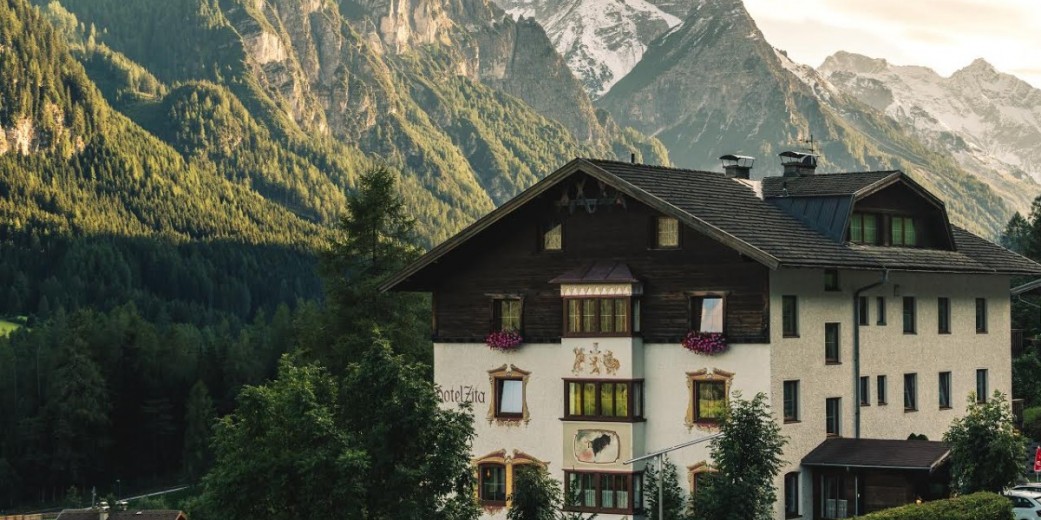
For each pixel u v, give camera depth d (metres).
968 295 79.94
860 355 70.00
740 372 63.84
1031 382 102.38
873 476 64.81
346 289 90.94
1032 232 153.00
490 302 70.81
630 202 66.88
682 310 65.38
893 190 73.94
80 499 169.12
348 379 50.75
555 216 69.19
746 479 54.22
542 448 68.81
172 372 198.62
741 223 65.88
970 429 64.44
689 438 64.88
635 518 65.38
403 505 48.16
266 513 49.03
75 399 182.12
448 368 71.88
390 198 93.94
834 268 65.69
